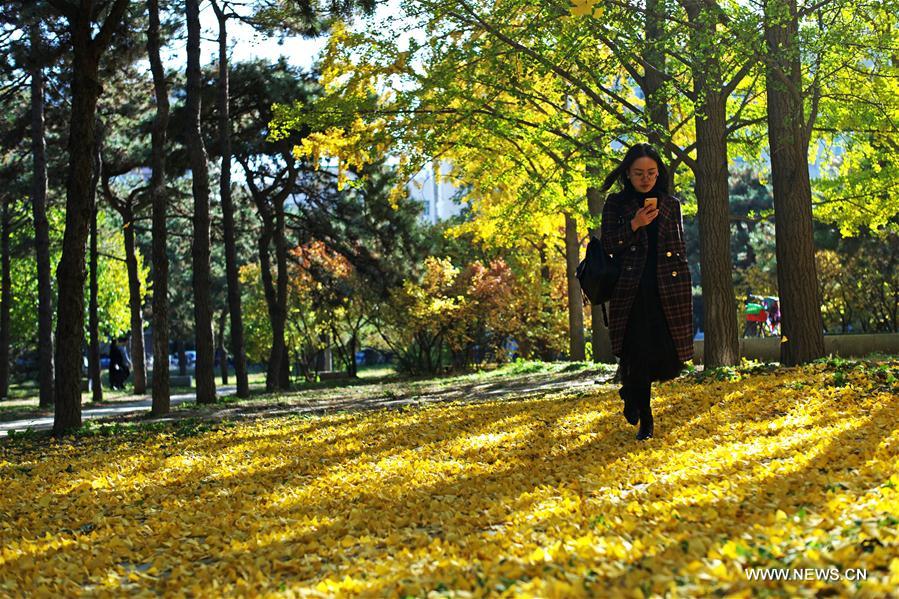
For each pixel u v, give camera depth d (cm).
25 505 676
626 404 655
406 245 3234
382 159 1862
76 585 402
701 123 1574
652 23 1501
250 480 713
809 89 1473
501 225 1950
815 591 262
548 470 604
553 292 4100
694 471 517
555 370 2820
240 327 2698
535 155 1827
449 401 1781
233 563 405
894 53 1673
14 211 3909
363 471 707
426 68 1647
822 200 2134
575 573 312
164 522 542
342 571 370
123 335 5272
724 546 313
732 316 1562
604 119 1697
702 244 1580
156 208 2039
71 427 1463
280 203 3192
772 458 548
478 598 296
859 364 1117
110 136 3164
